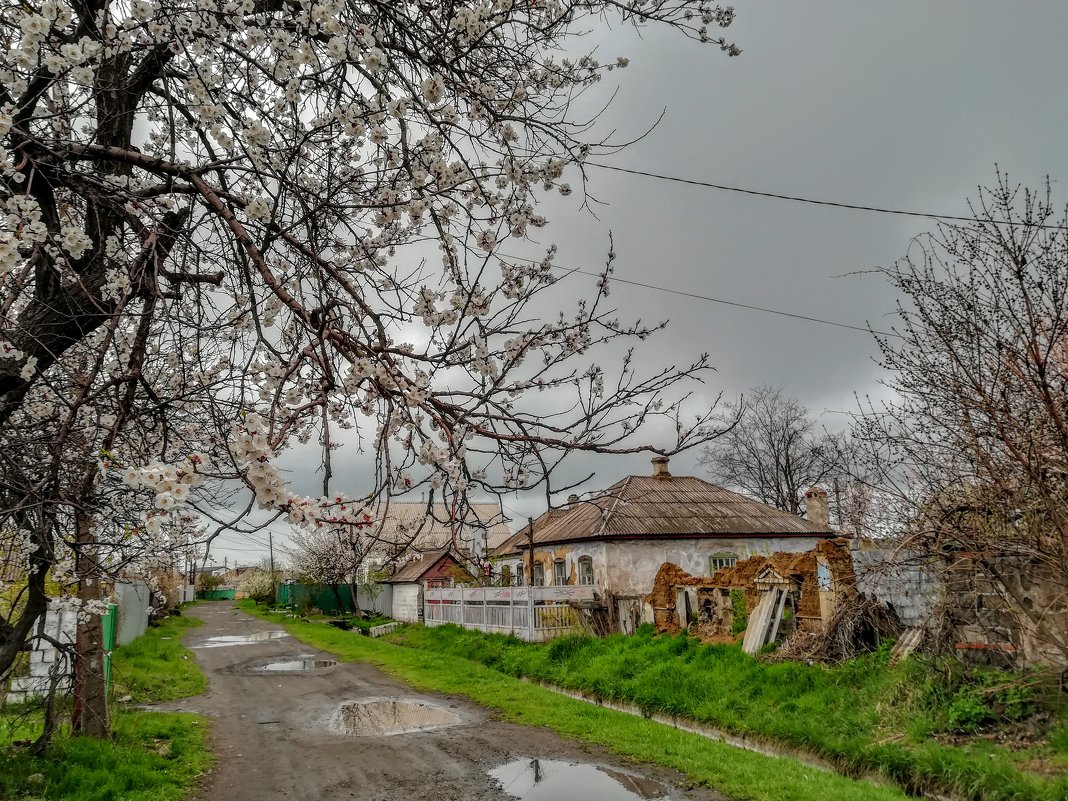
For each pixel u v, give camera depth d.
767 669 10.64
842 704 8.98
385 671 15.80
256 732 10.05
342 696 12.85
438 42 4.15
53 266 4.04
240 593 72.81
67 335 4.25
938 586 8.91
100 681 8.23
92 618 8.14
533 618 17.31
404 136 3.93
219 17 3.89
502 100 4.68
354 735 9.76
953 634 8.55
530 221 4.80
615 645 14.73
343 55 3.44
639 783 7.21
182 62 4.27
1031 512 7.30
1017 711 7.35
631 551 18.77
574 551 20.34
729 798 6.68
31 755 7.12
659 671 11.93
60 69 3.53
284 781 7.65
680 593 15.31
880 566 8.77
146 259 3.46
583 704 11.26
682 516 20.03
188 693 13.23
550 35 4.83
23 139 3.63
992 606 8.09
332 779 7.70
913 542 8.36
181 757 8.38
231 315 4.59
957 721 7.58
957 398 7.39
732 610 13.93
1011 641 8.02
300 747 9.13
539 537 22.28
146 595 22.84
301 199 3.71
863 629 10.60
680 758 7.89
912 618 10.37
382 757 8.52
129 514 4.92
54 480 3.43
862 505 10.14
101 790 6.48
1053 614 7.25
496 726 10.03
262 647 21.67
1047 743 6.79
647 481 22.22
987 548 7.53
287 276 3.98
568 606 17.48
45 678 8.48
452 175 4.12
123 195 3.73
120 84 4.32
